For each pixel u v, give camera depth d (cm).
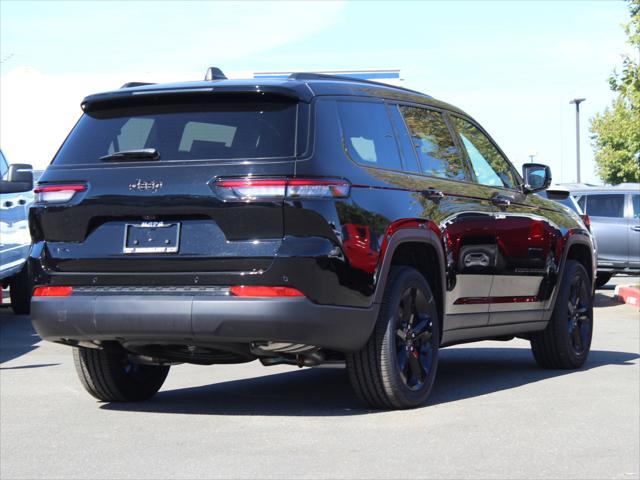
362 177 624
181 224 602
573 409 662
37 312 633
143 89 629
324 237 589
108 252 616
